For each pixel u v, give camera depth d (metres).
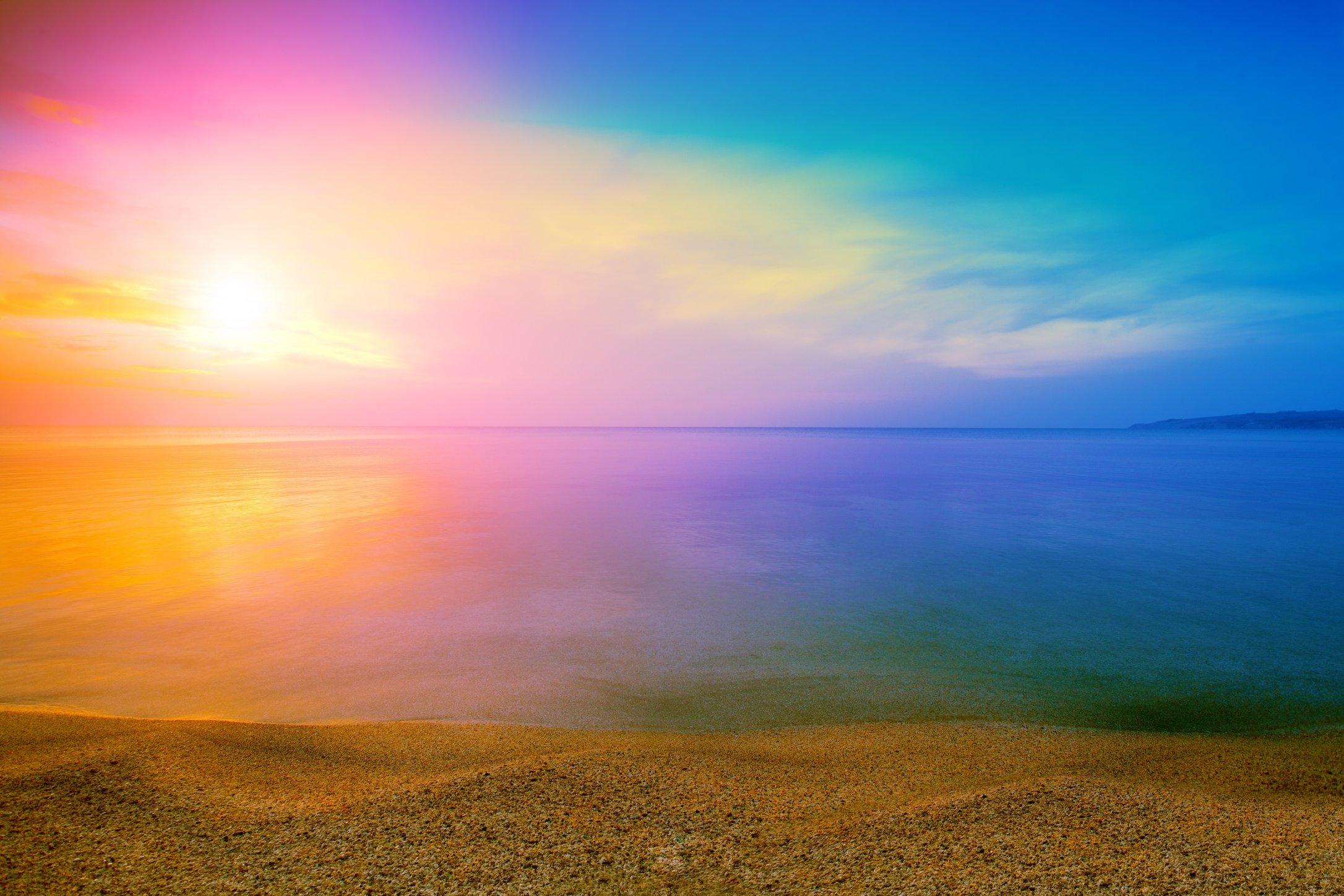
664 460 60.19
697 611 12.12
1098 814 4.64
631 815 4.70
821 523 22.73
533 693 8.25
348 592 13.40
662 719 7.48
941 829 4.49
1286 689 8.53
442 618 11.60
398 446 92.62
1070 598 13.14
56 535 19.70
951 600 12.95
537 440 130.00
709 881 3.86
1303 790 5.27
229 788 4.98
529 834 4.36
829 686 8.58
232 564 15.94
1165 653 9.93
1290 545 18.84
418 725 6.93
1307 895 3.59
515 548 18.17
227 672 8.93
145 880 3.76
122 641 10.22
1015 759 6.20
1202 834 4.32
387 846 4.18
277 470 44.84
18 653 9.64
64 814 4.45
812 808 4.95
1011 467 53.00
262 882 3.77
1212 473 44.88
